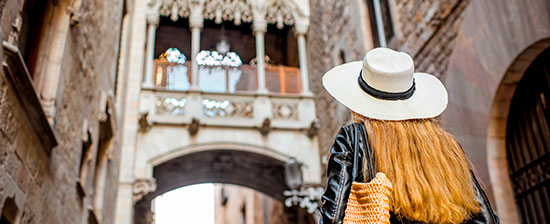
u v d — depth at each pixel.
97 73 10.91
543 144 7.81
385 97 2.19
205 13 20.42
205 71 19.48
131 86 18.25
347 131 2.15
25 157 6.35
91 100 10.48
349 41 15.59
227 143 18.09
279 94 19.14
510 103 8.10
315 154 18.44
